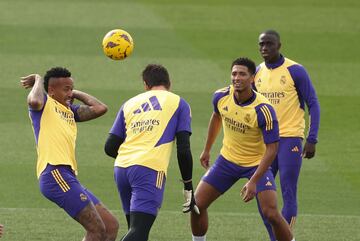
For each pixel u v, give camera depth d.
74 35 68.19
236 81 29.34
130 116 27.78
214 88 58.50
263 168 29.08
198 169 44.69
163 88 28.41
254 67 29.66
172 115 27.50
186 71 61.50
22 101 55.38
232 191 42.09
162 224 35.19
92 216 28.09
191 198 27.53
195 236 31.62
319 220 36.41
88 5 75.19
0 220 35.09
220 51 65.75
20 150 46.81
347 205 39.69
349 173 44.62
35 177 42.88
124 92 57.47
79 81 59.25
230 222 35.78
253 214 37.41
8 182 41.91
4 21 70.56
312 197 40.75
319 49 66.62
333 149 48.34
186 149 27.08
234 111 29.97
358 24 71.81
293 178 33.34
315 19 72.69
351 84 59.88
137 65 62.62
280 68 34.06
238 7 75.31
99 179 42.81
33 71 60.88
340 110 55.00
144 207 26.73
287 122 33.69
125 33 32.62
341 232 34.50
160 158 27.11
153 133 27.28
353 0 77.44
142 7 75.12
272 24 71.50
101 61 63.25
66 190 28.05
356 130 51.62
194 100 56.09
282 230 30.14
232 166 30.72
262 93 34.19
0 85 58.06
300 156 33.53
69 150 28.58
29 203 38.84
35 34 68.12
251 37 68.69
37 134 28.44
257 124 29.62
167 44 66.94
